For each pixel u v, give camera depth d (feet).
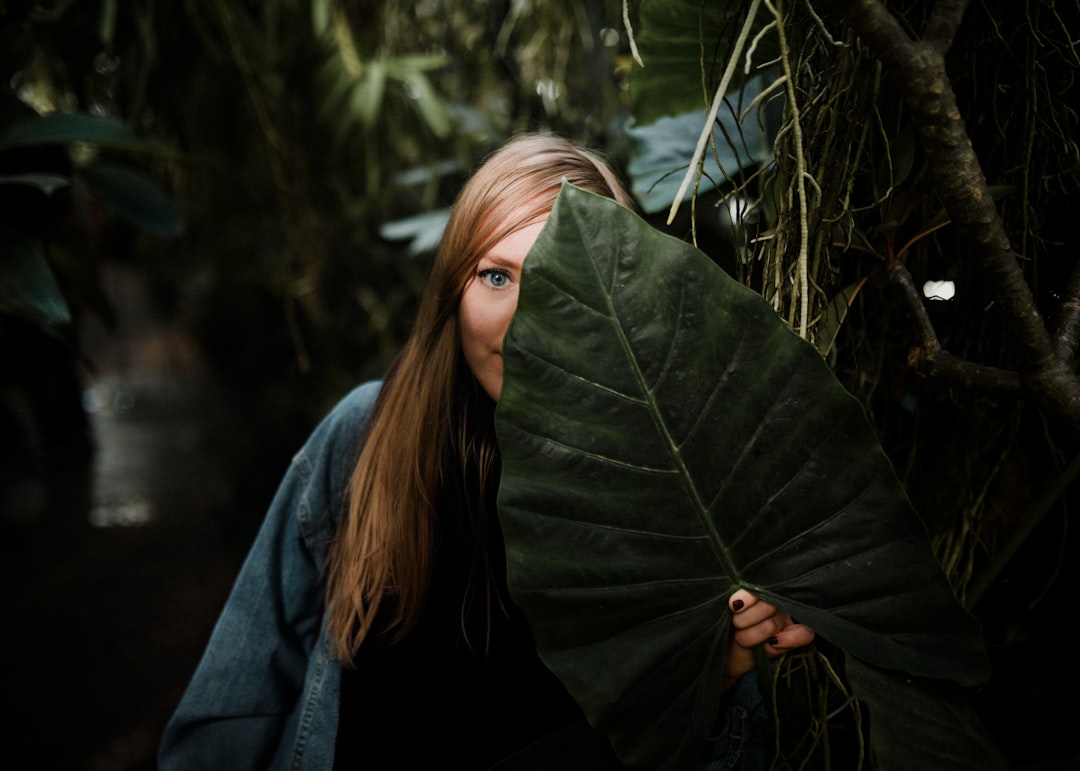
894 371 2.28
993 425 2.12
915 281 2.16
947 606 1.55
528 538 1.55
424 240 5.12
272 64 4.62
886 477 1.56
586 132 5.38
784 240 1.75
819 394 1.56
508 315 2.20
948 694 1.59
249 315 11.62
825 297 1.77
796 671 2.20
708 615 1.60
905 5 1.77
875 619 1.57
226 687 2.72
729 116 2.70
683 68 2.01
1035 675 2.34
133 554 11.31
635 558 1.57
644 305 1.56
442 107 5.07
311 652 2.83
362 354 7.58
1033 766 2.11
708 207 3.90
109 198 3.51
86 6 4.00
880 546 1.57
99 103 4.54
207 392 19.77
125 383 20.89
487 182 2.22
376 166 5.31
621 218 1.56
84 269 3.83
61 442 14.84
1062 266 2.01
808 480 1.58
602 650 1.57
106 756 7.12
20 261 2.79
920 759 1.53
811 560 1.59
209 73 4.81
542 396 1.55
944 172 1.40
